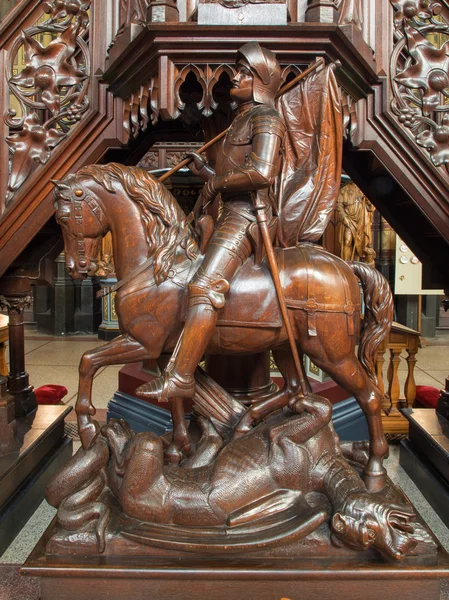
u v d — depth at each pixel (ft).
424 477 8.70
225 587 5.53
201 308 5.79
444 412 9.66
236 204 6.23
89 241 6.36
